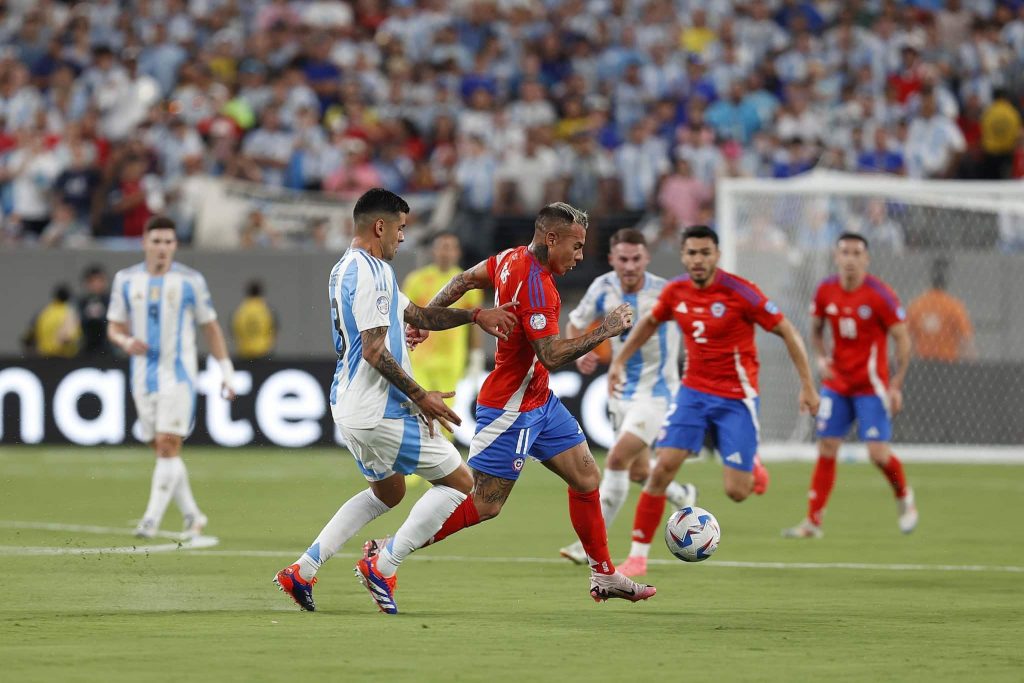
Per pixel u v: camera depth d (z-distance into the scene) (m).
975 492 50.25
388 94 82.25
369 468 22.47
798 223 63.09
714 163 75.56
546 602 24.61
